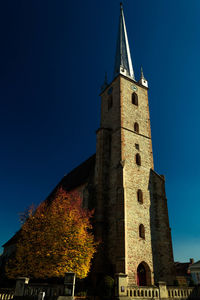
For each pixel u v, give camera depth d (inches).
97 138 1296.8
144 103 1439.5
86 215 1019.9
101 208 1085.8
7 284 1064.8
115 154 1198.9
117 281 712.4
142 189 1137.4
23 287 654.5
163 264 1014.4
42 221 895.7
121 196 1032.2
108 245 1016.2
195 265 2049.7
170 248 1046.4
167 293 776.3
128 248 944.3
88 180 1233.4
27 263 824.9
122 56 1656.0
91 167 1392.7
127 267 903.7
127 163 1149.7
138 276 950.4
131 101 1374.3
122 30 1798.7
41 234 847.7
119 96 1344.7
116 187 1100.5
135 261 940.0
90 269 964.6
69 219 885.8
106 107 1453.0
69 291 578.6
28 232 897.5
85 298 767.1
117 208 1023.6
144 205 1097.4
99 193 1119.0
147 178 1192.2
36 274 798.5
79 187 1331.2
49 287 631.8
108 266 965.8
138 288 729.0
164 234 1073.5
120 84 1380.4
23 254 845.8
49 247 812.6
